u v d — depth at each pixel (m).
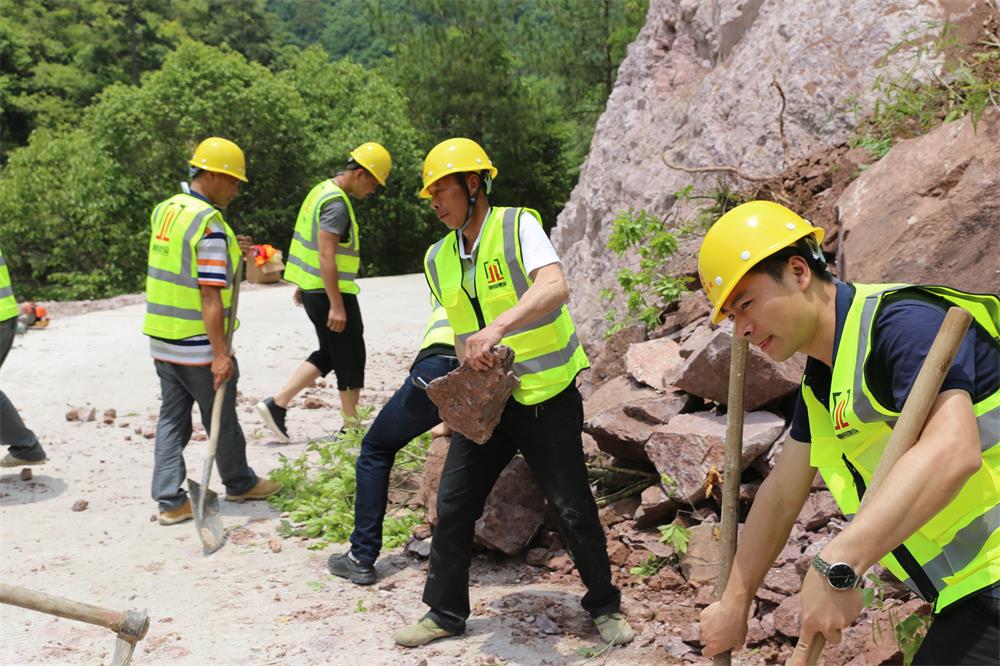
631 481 4.91
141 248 30.86
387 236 37.12
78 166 30.47
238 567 4.82
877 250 4.83
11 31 54.44
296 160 33.22
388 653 3.86
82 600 4.41
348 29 92.31
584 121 36.16
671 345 5.39
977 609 2.04
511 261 3.75
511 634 3.98
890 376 2.03
